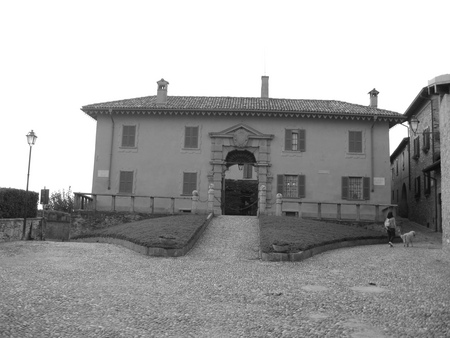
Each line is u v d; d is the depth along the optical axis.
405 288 10.54
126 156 29.83
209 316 7.73
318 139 29.72
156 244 16.39
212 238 19.64
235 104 30.64
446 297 9.47
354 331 6.87
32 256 14.96
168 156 29.77
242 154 30.88
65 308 8.02
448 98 16.72
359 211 26.97
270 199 29.27
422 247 20.12
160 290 9.95
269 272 12.99
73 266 13.09
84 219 26.55
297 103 31.59
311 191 29.27
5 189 20.50
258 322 7.38
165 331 6.81
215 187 29.27
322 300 9.10
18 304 8.13
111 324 7.10
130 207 29.30
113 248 17.80
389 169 29.33
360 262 15.14
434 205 27.84
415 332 6.81
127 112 29.77
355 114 29.17
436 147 27.11
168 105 29.92
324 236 19.52
